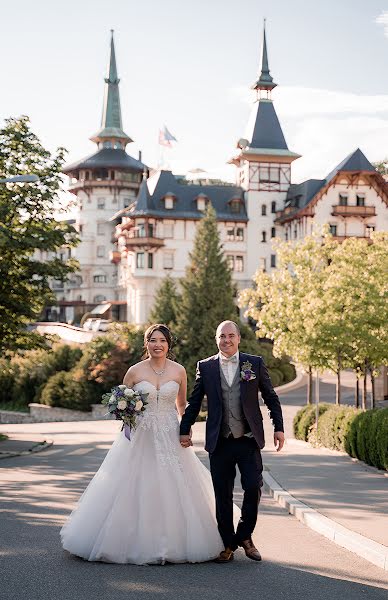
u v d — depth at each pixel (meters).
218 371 7.31
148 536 7.08
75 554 7.23
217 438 7.20
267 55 87.56
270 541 8.39
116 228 98.94
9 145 27.03
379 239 32.62
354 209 78.69
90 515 7.26
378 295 28.02
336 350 27.52
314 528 9.15
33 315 27.66
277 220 84.12
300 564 7.19
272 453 20.19
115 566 6.95
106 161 106.38
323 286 29.36
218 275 59.19
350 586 6.39
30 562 7.10
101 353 56.09
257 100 87.06
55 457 21.20
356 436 17.20
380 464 15.09
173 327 58.56
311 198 79.25
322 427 22.00
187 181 96.50
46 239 26.34
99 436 30.16
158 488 7.21
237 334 7.38
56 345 62.59
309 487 12.44
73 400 56.28
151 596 6.00
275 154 84.31
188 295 58.59
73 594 6.03
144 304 82.75
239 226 84.69
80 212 107.31
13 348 28.41
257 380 7.28
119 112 116.00
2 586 6.24
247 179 84.94
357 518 9.18
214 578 6.59
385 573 6.86
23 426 39.41
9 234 25.55
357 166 78.44
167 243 83.12
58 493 12.78
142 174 108.38
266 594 6.12
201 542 7.14
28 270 27.27
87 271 106.50
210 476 7.72
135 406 7.31
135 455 7.36
